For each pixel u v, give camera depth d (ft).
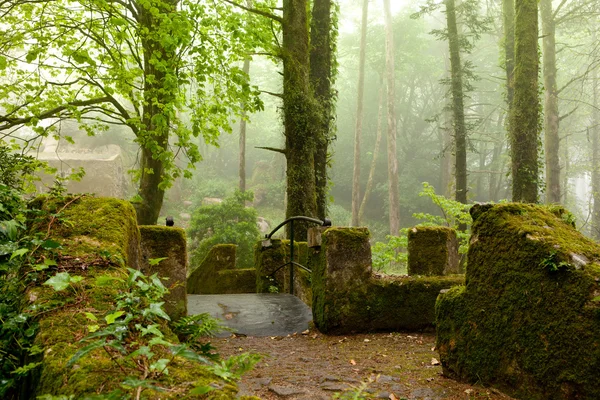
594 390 8.54
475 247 11.42
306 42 38.32
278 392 10.73
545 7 78.18
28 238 9.11
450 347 11.70
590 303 8.91
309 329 19.30
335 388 11.08
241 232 56.75
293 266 29.32
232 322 20.06
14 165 26.91
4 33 34.14
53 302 7.00
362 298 18.49
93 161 106.01
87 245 9.03
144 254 15.58
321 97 40.88
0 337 6.70
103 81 35.63
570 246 9.80
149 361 5.62
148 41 35.88
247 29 35.58
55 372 5.35
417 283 18.69
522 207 11.28
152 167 38.09
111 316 5.55
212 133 37.58
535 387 9.55
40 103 37.91
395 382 11.62
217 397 4.83
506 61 52.21
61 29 34.60
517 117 41.24
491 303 10.79
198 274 36.50
